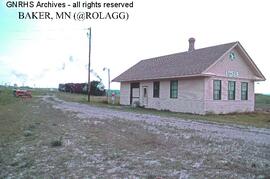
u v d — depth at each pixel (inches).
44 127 486.3
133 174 229.9
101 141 361.4
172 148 323.6
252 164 258.1
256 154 303.4
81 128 474.0
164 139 374.6
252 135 442.9
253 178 220.7
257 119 788.6
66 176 228.8
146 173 231.8
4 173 243.1
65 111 804.0
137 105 1189.7
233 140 384.5
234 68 967.0
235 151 314.8
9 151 316.2
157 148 322.7
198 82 904.9
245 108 995.9
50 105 1076.5
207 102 886.4
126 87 1285.7
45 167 255.1
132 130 451.8
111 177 223.6
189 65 977.5
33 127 484.4
